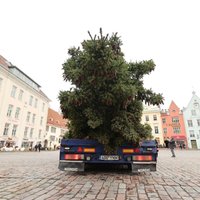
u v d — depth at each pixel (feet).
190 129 168.86
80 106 21.42
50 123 169.37
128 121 20.51
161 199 11.78
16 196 12.26
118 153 19.90
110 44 18.69
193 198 12.00
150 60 24.95
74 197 12.11
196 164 32.35
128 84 20.84
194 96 174.29
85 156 19.93
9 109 104.27
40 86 141.49
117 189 14.19
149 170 19.13
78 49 22.27
